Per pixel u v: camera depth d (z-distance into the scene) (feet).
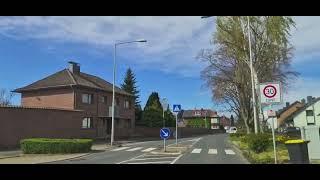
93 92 172.65
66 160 74.54
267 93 52.01
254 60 128.98
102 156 83.82
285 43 124.06
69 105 161.89
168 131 94.99
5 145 112.16
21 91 171.83
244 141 110.63
